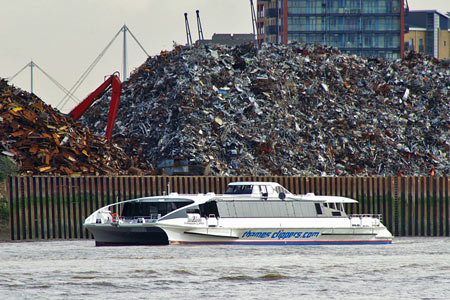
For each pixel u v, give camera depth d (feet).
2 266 572.92
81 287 501.15
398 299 479.82
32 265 577.84
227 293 491.31
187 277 536.83
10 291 488.44
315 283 525.34
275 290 501.97
